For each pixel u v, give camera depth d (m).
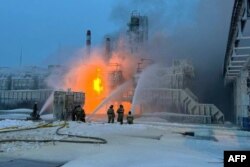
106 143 12.46
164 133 18.75
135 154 9.76
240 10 19.36
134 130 19.30
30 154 9.29
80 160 8.43
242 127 30.00
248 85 30.50
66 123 22.11
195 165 8.21
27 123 21.64
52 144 11.51
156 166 7.96
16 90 73.38
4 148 10.38
